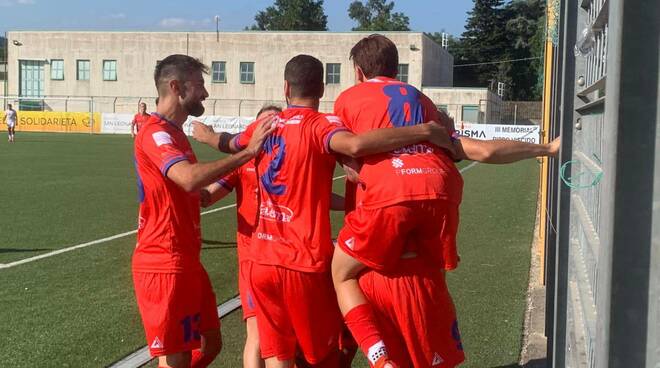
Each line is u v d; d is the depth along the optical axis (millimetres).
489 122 48719
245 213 3633
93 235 9234
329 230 3230
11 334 5059
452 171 2877
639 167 1416
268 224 3223
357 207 2891
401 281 2848
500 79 75500
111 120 44562
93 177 17094
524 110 61406
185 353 3402
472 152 3014
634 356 1433
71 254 7988
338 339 3371
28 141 33906
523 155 3064
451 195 2820
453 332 2943
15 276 6898
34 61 54781
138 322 5363
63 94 54469
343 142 2840
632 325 1431
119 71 53625
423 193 2734
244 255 3594
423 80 50094
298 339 3271
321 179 3172
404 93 2932
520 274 7031
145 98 53438
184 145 3379
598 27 2121
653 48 1392
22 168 19391
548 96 6273
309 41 51125
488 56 77438
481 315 5547
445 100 48156
